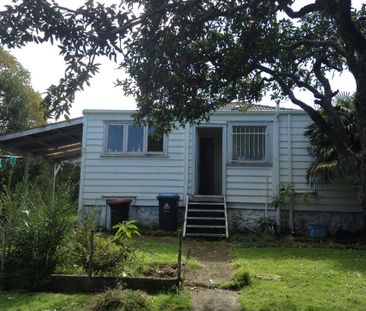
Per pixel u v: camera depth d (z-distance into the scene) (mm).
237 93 6898
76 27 4641
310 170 12719
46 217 6465
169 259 8008
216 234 12156
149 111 6348
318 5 5223
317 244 11234
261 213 13656
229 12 5582
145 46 5352
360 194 4707
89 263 6340
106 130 14352
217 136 16109
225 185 13867
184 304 5426
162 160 14133
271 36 6020
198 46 5863
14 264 6324
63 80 4730
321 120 5562
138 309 5164
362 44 4656
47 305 5348
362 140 4586
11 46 4602
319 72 6473
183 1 5375
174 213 13062
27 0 4453
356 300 5578
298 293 5918
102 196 14086
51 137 14867
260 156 13953
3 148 14914
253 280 6656
